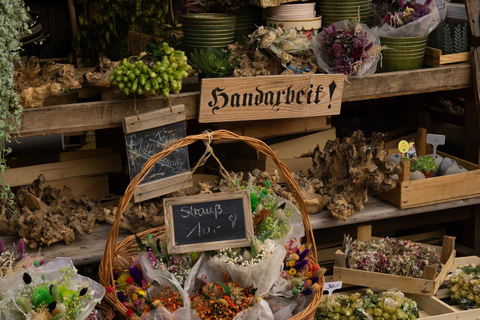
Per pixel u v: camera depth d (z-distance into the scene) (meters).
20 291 1.95
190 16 3.02
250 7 3.23
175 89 2.63
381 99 4.36
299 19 3.13
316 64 3.05
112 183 3.34
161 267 2.19
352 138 3.00
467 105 3.60
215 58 2.78
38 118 2.54
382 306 2.59
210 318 2.11
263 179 2.91
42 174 2.89
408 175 2.97
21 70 2.55
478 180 3.14
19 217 2.57
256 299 2.16
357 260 2.78
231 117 2.84
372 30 3.20
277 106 2.90
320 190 3.03
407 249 2.83
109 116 2.66
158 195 2.73
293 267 2.35
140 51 3.75
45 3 5.13
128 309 2.07
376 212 2.97
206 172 3.56
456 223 3.64
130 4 4.63
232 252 2.23
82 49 4.92
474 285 2.73
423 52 3.26
